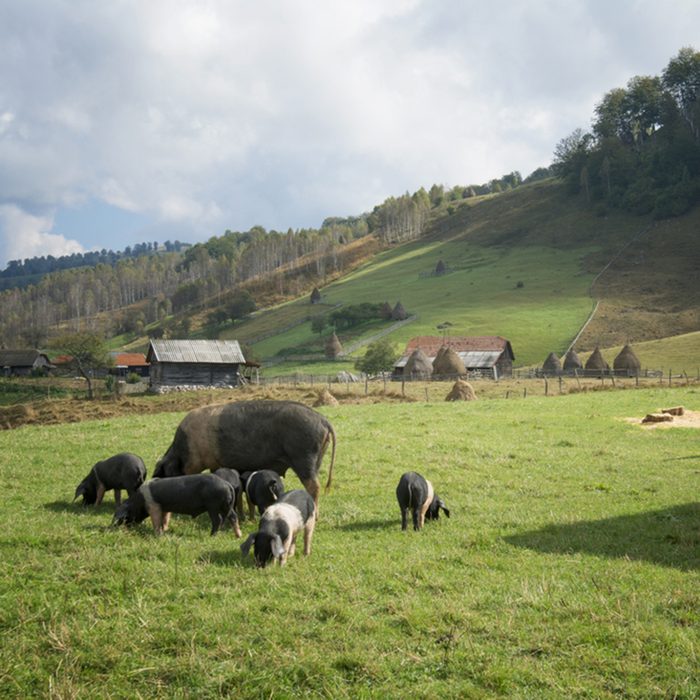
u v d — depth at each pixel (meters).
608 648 7.34
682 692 6.40
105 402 50.00
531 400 40.25
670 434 26.16
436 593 9.07
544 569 10.20
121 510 12.11
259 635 7.60
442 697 6.45
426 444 22.67
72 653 7.25
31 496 14.84
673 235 180.38
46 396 72.69
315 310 178.75
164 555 10.55
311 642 7.49
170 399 53.38
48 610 8.22
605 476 18.22
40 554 10.34
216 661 7.10
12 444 22.03
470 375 88.31
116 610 8.21
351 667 6.99
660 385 53.44
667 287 144.75
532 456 20.92
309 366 117.12
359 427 26.97
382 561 10.43
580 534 12.43
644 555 11.06
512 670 6.86
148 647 7.42
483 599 8.73
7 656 7.12
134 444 21.81
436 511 13.54
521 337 118.06
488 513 14.14
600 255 178.50
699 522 13.23
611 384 56.84
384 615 8.23
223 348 73.62
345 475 17.72
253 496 12.80
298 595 8.82
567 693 6.46
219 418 13.98
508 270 180.88
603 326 121.62
